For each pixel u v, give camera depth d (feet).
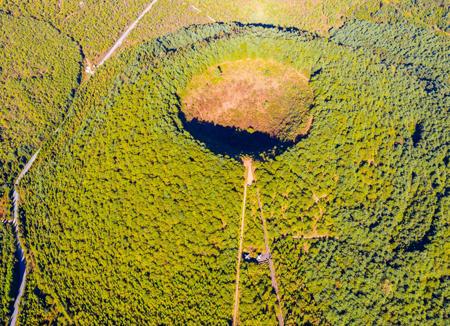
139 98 299.99
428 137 294.87
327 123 288.71
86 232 266.57
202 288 237.25
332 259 249.55
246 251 255.29
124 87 314.14
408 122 303.48
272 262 249.96
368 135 288.92
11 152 330.13
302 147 280.51
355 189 272.51
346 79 313.32
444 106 310.04
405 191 274.16
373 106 301.02
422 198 272.92
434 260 250.16
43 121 347.97
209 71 333.62
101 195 272.72
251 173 274.98
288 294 238.07
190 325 228.63
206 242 248.11
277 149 285.23
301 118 304.71
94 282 251.60
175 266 242.99
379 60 338.75
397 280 244.01
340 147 280.92
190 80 323.37
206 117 315.78
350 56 331.36
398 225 266.98
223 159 268.62
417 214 266.77
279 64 340.80
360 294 238.48
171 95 302.86
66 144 320.91
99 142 294.87
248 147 302.45
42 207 294.87
